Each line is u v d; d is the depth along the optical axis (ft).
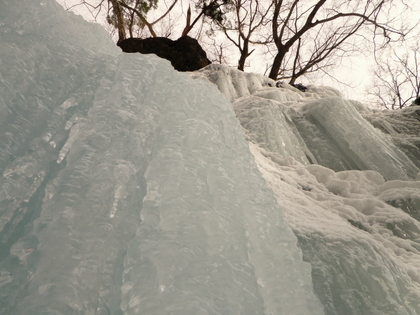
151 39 36.99
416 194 14.55
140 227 6.41
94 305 5.13
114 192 6.95
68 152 8.00
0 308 4.75
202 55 36.99
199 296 5.26
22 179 6.98
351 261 9.28
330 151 18.30
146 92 11.07
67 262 5.36
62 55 11.32
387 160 17.02
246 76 28.32
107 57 12.44
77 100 9.86
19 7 12.19
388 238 12.14
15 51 9.70
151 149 8.71
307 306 6.77
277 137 18.22
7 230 6.20
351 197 14.87
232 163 9.32
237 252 6.53
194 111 11.07
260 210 8.28
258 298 6.03
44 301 4.69
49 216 6.03
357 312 8.18
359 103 23.22
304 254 9.45
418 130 20.56
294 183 14.99
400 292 9.23
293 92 27.37
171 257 5.70
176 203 6.91
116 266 5.91
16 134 7.76
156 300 5.07
